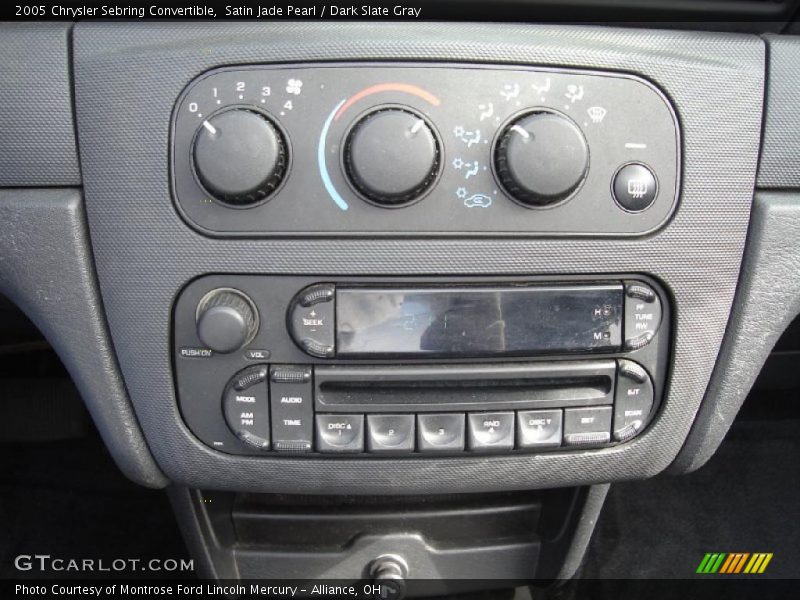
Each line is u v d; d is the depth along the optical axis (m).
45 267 0.63
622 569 1.19
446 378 0.63
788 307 0.68
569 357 0.64
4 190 0.62
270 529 0.91
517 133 0.58
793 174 0.64
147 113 0.59
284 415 0.64
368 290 0.61
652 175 0.61
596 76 0.60
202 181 0.58
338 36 0.59
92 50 0.60
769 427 1.47
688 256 0.63
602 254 0.62
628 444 0.69
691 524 1.28
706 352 0.67
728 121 0.62
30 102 0.60
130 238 0.61
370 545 0.90
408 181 0.57
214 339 0.60
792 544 1.25
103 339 0.65
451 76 0.59
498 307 0.62
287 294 0.61
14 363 1.31
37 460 1.46
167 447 0.67
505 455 0.68
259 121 0.57
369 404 0.64
